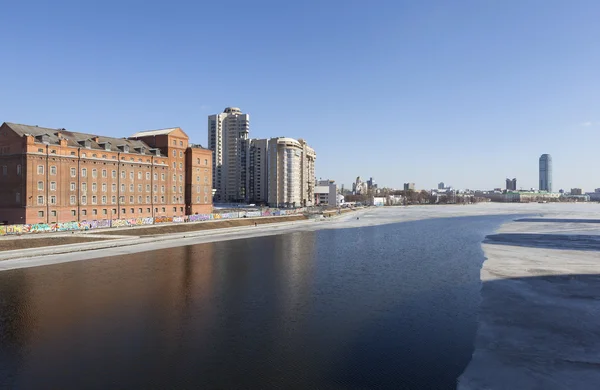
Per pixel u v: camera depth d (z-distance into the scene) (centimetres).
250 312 3403
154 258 5962
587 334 2878
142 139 11569
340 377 2219
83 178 8931
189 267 5322
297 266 5494
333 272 5103
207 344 2694
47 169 8225
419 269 5334
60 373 2258
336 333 2914
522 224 13350
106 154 9450
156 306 3556
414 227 12338
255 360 2442
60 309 3431
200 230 9606
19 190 7975
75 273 4847
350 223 13875
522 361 2433
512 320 3198
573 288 4212
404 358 2477
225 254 6431
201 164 12094
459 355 2525
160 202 10875
